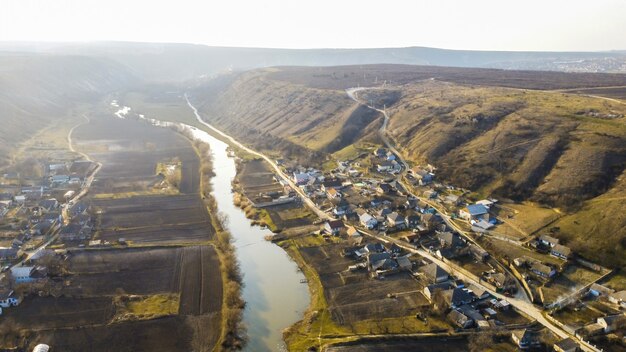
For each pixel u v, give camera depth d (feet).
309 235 440.04
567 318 295.28
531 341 273.95
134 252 397.80
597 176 435.94
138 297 329.31
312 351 277.44
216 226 455.63
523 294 325.21
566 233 385.09
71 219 458.91
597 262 349.82
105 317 306.55
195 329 296.10
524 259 358.64
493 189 479.00
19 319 303.68
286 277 370.94
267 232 457.68
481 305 312.50
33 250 400.67
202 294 335.26
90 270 367.04
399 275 359.25
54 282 347.15
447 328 292.40
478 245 393.29
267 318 316.19
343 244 414.21
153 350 276.41
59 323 299.99
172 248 406.41
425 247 395.96
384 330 293.02
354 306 320.91
